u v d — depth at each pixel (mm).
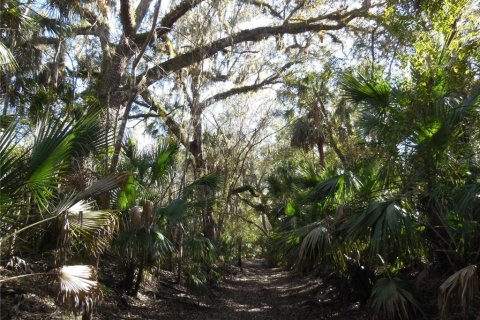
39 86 11492
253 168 28359
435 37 7672
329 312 10203
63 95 11477
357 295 10039
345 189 8391
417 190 6895
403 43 9328
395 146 7293
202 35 14602
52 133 5027
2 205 4832
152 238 8680
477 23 7508
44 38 13453
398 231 6344
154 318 9547
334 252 7871
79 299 4629
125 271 10484
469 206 6020
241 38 16156
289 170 20906
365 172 8406
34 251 5539
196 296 13055
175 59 15031
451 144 6777
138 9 13977
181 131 15023
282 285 18266
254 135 20656
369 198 7684
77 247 6488
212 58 16234
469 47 7254
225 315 11312
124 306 9586
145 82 13844
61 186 6164
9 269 7387
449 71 7207
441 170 6914
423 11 8258
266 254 28156
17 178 4844
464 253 6477
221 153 19922
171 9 14781
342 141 16250
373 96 7785
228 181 18797
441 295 5262
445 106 6844
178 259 13148
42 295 7320
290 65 18875
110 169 8688
